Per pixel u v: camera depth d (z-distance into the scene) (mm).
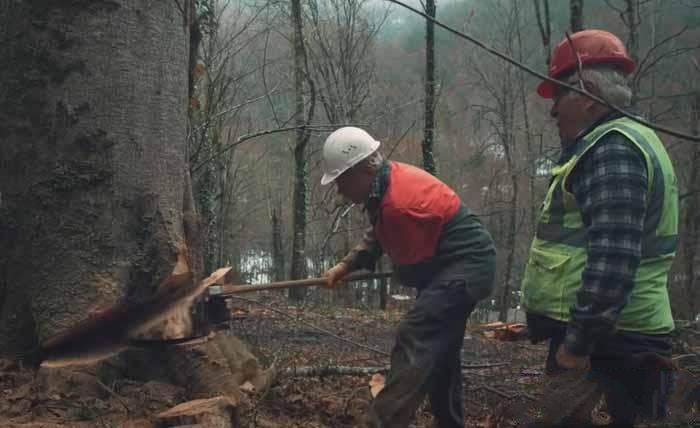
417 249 3275
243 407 3475
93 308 3625
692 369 4441
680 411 3006
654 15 14242
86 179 3715
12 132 3787
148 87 3854
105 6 3750
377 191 3279
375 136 18844
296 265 14758
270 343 5930
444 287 3217
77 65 3730
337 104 17812
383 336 7559
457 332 3271
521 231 23250
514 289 21828
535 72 1864
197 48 5828
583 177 2492
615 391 2543
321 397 4113
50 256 3703
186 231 4078
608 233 2359
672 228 2527
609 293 2344
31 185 3748
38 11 3740
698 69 13398
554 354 2715
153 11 3889
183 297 3781
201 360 3613
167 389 3541
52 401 3326
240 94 17062
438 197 3260
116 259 3721
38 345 3719
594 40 2654
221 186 15461
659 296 2506
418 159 19500
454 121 26172
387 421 3135
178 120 4031
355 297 14820
